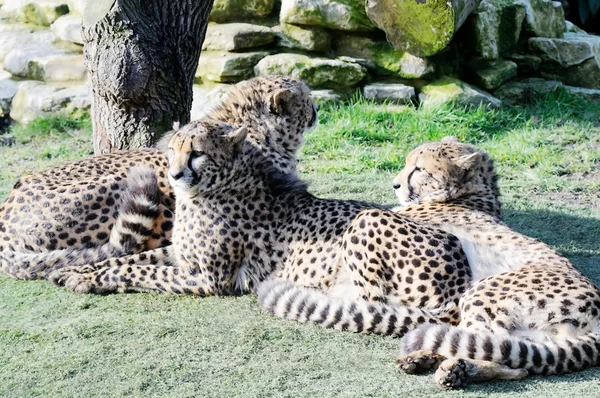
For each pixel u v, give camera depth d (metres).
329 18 18.05
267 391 7.66
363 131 16.83
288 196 10.24
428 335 7.93
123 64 12.55
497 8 19.05
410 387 7.63
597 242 12.07
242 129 9.94
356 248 9.08
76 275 10.31
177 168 9.72
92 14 11.02
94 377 8.03
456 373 7.52
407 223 9.05
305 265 9.73
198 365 8.24
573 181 14.88
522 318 7.89
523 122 17.78
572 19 24.44
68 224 10.68
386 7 17.33
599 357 7.81
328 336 8.88
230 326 9.16
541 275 8.14
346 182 14.74
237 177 10.02
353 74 18.02
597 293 7.98
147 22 12.71
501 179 15.02
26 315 9.55
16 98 19.38
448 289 8.83
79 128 18.45
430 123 16.95
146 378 7.98
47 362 8.34
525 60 19.70
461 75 18.95
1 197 13.95
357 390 7.60
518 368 7.69
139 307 9.77
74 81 19.38
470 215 9.98
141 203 10.38
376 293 9.02
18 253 10.70
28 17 21.09
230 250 10.00
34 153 17.12
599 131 17.27
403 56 18.14
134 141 12.96
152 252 10.53
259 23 18.78
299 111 11.21
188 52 13.20
